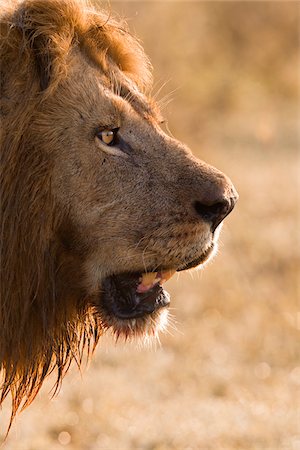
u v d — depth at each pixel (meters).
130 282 7.97
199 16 32.62
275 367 13.70
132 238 7.79
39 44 7.71
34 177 7.62
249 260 17.89
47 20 7.80
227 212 7.90
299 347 14.28
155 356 13.87
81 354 8.32
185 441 11.11
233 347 14.34
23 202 7.60
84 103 7.73
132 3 27.75
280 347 14.31
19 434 11.13
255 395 12.62
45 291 7.82
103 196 7.76
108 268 7.88
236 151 27.42
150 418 11.75
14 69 7.59
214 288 16.53
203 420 11.69
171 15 28.78
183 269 7.99
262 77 36.69
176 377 13.13
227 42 35.22
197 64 31.02
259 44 36.88
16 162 7.54
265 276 17.36
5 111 7.54
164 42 28.17
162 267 7.87
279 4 37.38
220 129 30.41
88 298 8.02
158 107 8.45
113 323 8.00
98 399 12.20
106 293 7.96
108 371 13.23
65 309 8.02
